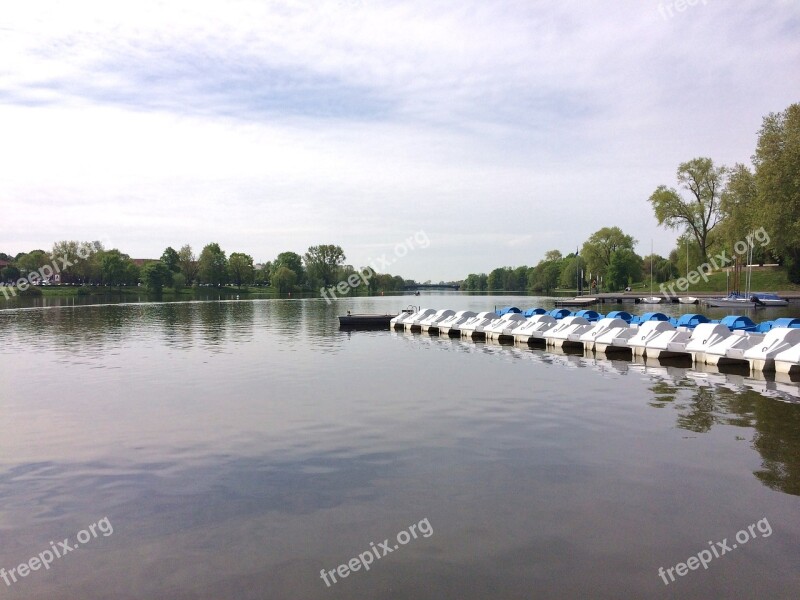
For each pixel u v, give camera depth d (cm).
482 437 1462
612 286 12169
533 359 2945
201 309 8831
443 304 10856
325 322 6075
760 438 1411
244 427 1599
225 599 765
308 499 1080
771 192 6644
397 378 2394
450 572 818
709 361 2584
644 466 1223
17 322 5903
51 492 1141
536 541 901
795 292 8981
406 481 1160
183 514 1026
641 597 755
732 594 759
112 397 2050
